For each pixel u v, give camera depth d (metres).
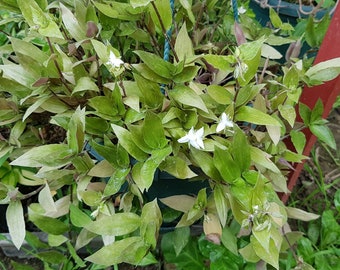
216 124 0.21
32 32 0.23
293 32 0.33
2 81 0.23
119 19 0.24
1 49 0.24
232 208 0.20
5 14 0.31
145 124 0.19
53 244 0.25
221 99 0.21
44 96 0.22
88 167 0.22
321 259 0.29
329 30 0.25
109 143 0.21
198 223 0.30
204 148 0.19
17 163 0.20
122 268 0.31
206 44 0.25
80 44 0.21
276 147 0.23
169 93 0.20
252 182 0.19
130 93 0.21
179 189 0.24
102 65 0.24
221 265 0.27
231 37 0.27
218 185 0.20
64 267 0.28
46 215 0.24
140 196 0.21
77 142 0.20
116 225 0.20
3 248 0.31
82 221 0.23
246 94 0.20
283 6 0.38
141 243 0.20
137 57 0.26
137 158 0.19
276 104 0.23
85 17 0.23
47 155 0.20
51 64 0.21
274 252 0.18
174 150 0.20
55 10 0.27
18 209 0.22
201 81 0.25
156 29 0.23
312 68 0.24
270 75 0.27
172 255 0.28
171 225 0.28
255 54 0.18
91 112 0.21
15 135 0.24
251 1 0.41
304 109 0.25
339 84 0.26
